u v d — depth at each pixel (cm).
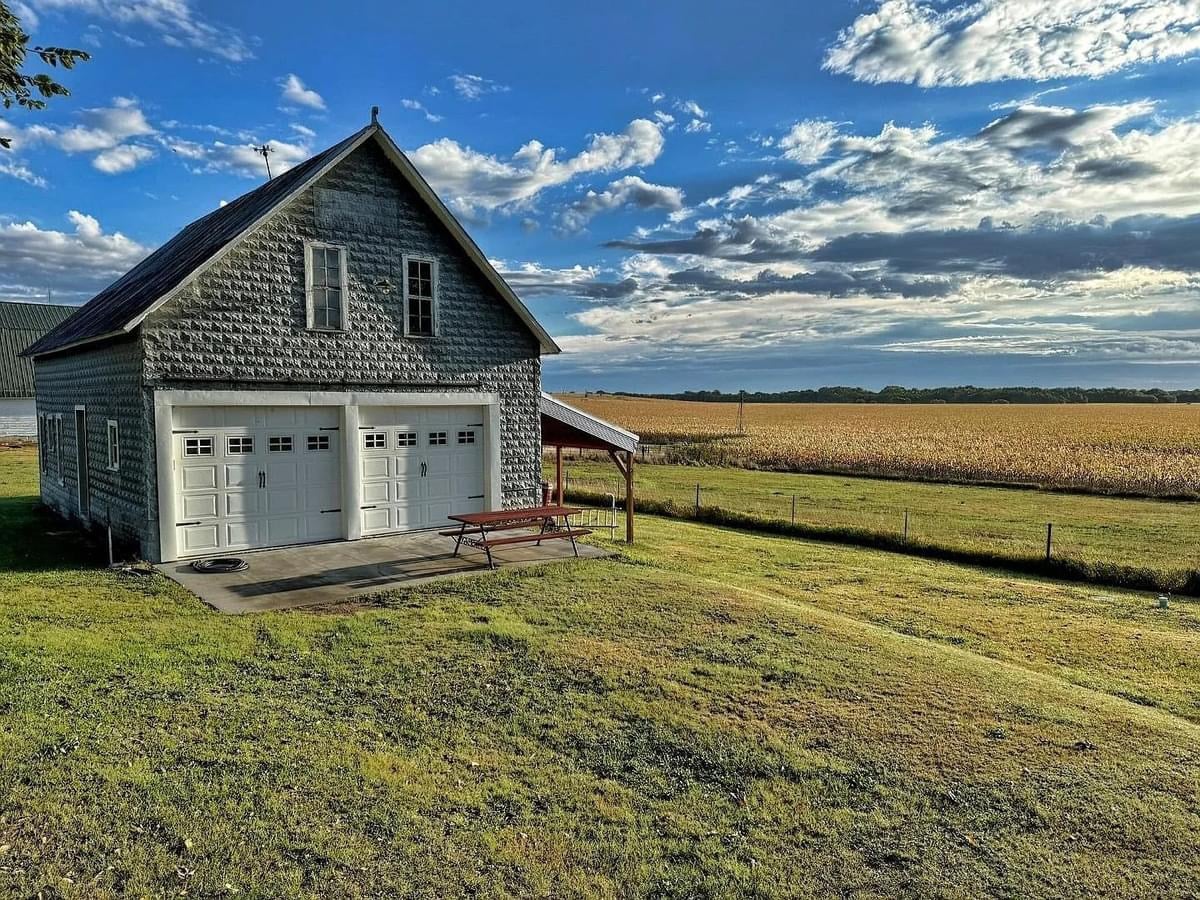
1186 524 1989
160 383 1097
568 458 3800
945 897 421
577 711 645
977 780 555
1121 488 2598
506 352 1482
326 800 484
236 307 1155
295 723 593
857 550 1695
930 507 2305
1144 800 535
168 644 757
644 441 4831
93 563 1121
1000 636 1044
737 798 518
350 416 1285
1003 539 1767
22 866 402
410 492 1378
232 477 1183
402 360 1341
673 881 425
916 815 504
